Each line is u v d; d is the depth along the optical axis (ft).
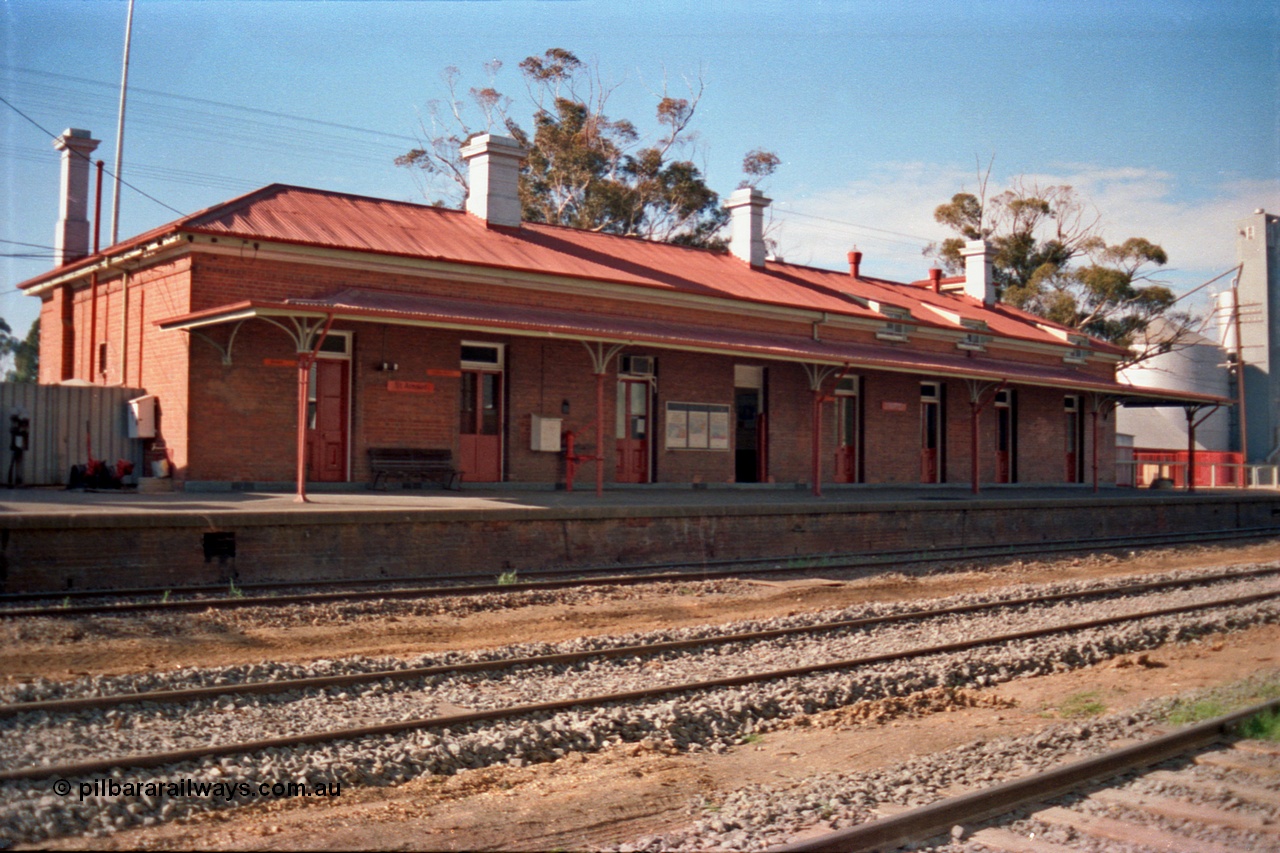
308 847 18.19
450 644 36.83
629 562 58.49
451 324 58.85
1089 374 123.34
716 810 21.20
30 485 61.52
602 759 24.66
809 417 92.32
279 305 52.85
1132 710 29.48
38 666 30.37
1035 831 19.49
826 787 22.27
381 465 66.23
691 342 69.31
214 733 24.30
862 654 37.01
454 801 21.25
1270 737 25.98
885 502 71.77
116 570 42.70
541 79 147.02
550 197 145.89
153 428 63.62
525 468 74.23
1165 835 19.36
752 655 36.35
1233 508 108.47
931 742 26.94
